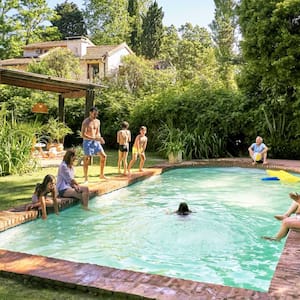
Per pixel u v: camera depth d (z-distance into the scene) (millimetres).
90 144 8203
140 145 9945
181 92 16656
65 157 6605
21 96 18125
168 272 3992
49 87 12703
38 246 4730
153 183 9422
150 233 5262
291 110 13828
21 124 11031
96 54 34000
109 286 3049
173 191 8414
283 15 12203
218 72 31250
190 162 12219
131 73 22875
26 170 9797
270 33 12555
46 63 24438
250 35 13125
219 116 14805
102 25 51906
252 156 12078
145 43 47750
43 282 3213
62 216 6055
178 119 15594
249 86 15070
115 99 18094
